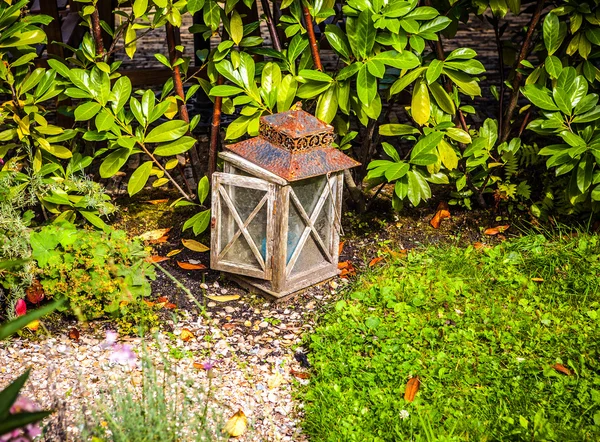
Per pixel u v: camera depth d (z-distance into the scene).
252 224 3.88
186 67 4.58
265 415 3.14
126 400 2.85
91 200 4.25
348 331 3.60
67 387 3.19
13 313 3.59
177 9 4.20
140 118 4.24
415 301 3.85
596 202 4.48
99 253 3.77
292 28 4.34
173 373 3.21
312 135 3.74
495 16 4.92
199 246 4.41
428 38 4.18
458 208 5.01
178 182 5.35
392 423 3.00
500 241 4.64
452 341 3.55
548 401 3.14
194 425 2.78
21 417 1.63
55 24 5.17
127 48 4.38
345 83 4.23
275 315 3.91
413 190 4.23
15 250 3.67
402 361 3.39
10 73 4.18
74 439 2.83
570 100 4.31
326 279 4.16
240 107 6.53
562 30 4.46
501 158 4.71
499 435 2.94
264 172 3.74
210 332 3.73
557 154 4.28
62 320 3.75
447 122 4.34
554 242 4.44
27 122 4.21
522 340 3.58
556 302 3.91
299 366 3.50
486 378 3.29
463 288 3.99
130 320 3.76
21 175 4.16
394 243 4.63
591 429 2.97
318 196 3.91
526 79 4.59
